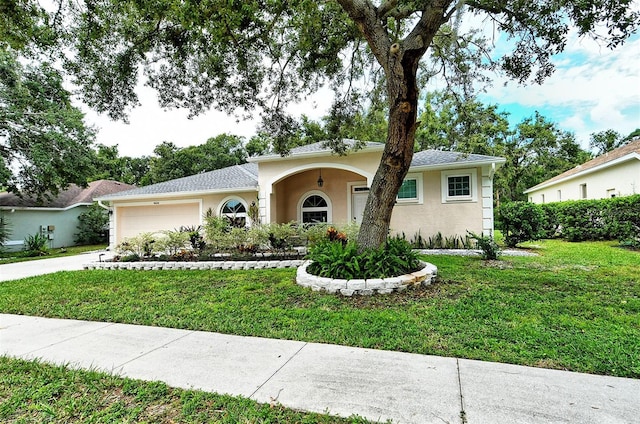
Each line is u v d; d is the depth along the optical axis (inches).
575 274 295.9
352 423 96.5
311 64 363.9
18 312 231.1
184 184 624.7
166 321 199.9
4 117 636.7
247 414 101.9
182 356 147.9
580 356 137.4
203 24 229.5
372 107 422.0
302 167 492.4
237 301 236.7
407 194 510.3
